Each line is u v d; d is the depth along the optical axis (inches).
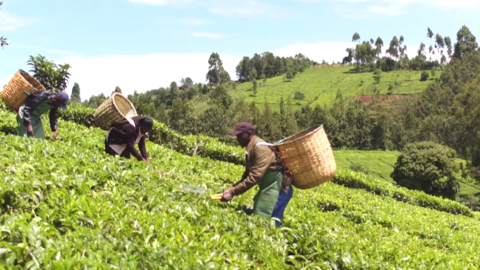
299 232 279.0
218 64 6889.8
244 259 227.0
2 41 751.1
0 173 241.3
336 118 4013.3
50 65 688.4
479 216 896.9
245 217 279.1
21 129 400.2
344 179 836.6
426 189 1872.5
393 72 6574.8
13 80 392.8
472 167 2145.7
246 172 301.7
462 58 5556.1
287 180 293.9
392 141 3681.1
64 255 167.9
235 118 3412.9
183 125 3161.9
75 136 487.8
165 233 216.8
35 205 215.9
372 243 351.3
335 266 262.1
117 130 368.8
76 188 246.4
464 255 428.1
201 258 201.5
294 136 321.1
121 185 275.7
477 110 2239.2
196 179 395.9
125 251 188.4
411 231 505.0
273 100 5767.7
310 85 6382.9
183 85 7175.2
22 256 164.2
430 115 4037.9
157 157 491.2
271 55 7480.3
